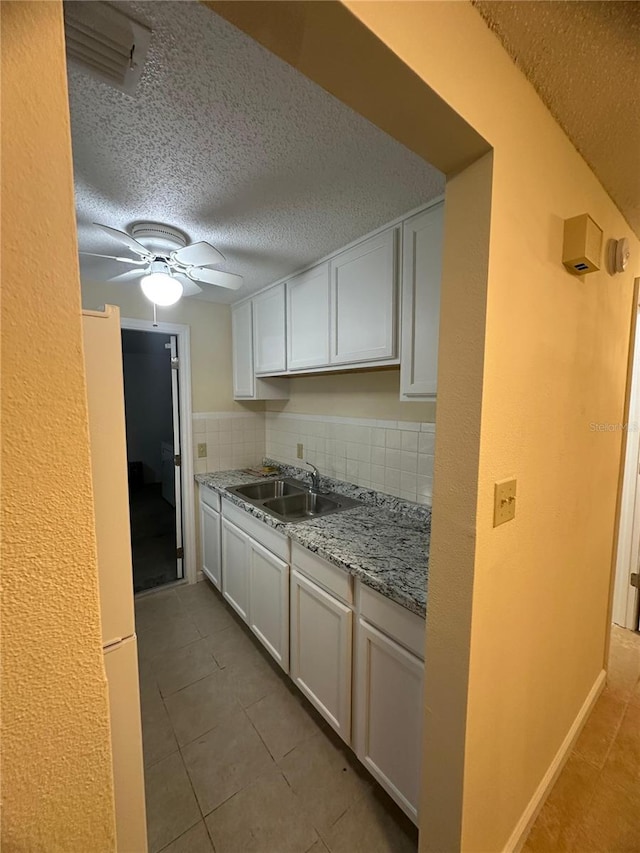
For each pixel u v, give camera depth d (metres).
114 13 0.70
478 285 0.80
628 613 2.31
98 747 0.34
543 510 1.12
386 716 1.26
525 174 0.87
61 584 0.32
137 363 5.64
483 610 0.90
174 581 2.86
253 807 1.29
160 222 1.56
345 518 1.85
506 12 0.69
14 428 0.29
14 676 0.30
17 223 0.28
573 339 1.19
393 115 0.69
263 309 2.49
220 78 0.86
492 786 1.03
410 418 1.93
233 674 1.92
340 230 1.63
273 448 3.06
